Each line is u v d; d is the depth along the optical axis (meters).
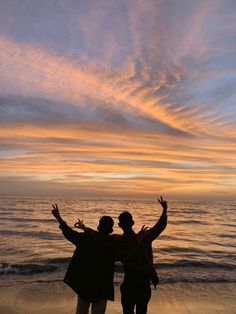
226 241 21.38
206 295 7.79
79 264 4.11
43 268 10.59
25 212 51.81
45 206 79.06
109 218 4.33
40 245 17.27
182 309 6.77
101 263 4.12
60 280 8.98
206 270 11.38
